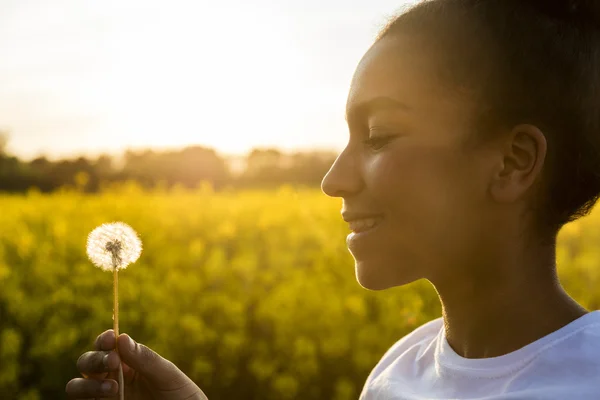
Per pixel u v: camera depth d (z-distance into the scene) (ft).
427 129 2.59
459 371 2.78
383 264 2.69
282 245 22.08
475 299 2.73
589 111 2.58
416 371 3.27
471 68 2.55
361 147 2.78
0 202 39.83
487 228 2.59
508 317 2.68
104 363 3.25
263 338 15.29
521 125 2.51
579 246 20.33
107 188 42.19
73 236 24.03
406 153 2.61
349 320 14.43
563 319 2.67
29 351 15.39
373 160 2.68
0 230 26.07
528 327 2.66
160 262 19.89
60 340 14.52
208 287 17.16
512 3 2.62
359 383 13.73
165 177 60.75
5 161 70.85
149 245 22.11
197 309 16.16
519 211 2.60
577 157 2.58
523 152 2.52
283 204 32.22
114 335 3.34
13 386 14.28
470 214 2.57
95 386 3.26
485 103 2.53
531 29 2.57
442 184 2.58
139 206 32.19
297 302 15.20
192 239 24.25
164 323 14.94
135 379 3.59
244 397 14.40
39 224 29.27
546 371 2.53
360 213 2.72
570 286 15.51
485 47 2.55
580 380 2.46
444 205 2.57
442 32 2.62
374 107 2.69
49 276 18.63
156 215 29.04
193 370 14.12
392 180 2.62
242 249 21.57
